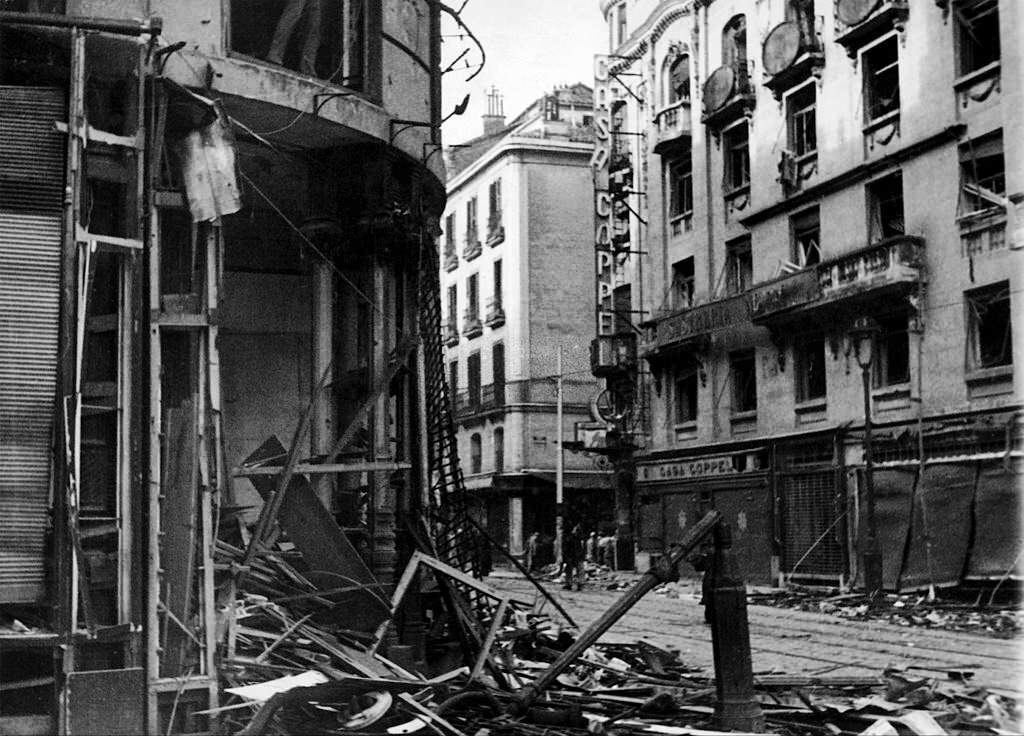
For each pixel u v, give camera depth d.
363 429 13.87
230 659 8.89
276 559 11.13
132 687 8.00
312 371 14.04
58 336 8.36
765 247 29.70
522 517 47.25
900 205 25.16
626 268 38.66
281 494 10.23
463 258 55.34
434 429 14.88
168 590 8.70
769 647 15.48
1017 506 20.92
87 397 8.59
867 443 23.06
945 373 23.09
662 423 34.69
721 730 8.01
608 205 38.78
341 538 10.75
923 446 23.30
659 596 26.66
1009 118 21.47
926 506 23.00
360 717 8.05
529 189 49.47
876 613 20.77
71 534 8.09
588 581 32.78
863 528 24.98
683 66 35.09
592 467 48.22
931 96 23.73
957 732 8.30
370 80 13.36
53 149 8.54
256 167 13.82
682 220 34.50
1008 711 9.05
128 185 8.83
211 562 8.77
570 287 49.53
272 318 15.19
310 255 14.57
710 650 14.98
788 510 28.03
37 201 8.45
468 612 11.55
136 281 8.74
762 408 29.66
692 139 33.75
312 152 13.52
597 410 38.66
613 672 11.24
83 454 8.54
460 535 14.69
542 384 48.28
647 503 35.34
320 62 14.06
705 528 8.23
